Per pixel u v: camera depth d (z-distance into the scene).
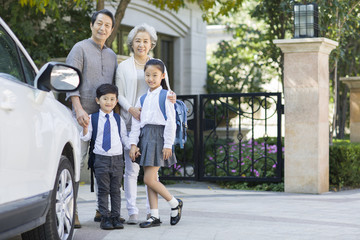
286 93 8.15
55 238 3.89
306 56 8.02
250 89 16.22
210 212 6.16
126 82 5.44
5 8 10.08
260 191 8.45
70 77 3.76
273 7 11.66
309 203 6.97
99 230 5.05
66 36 10.11
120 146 5.15
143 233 4.93
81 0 8.89
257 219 5.70
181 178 9.07
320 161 8.06
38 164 3.43
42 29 10.38
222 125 15.47
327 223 5.48
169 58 15.70
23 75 3.72
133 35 5.51
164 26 14.98
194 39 15.80
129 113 5.44
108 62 5.43
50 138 3.69
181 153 11.67
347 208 6.54
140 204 6.82
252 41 15.96
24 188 3.18
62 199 4.15
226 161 9.70
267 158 9.31
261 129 17.17
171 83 15.73
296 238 4.73
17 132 3.11
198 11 15.95
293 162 8.14
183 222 5.50
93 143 5.13
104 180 5.09
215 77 16.91
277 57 12.43
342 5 10.00
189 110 9.19
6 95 3.05
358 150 8.97
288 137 8.16
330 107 17.64
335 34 10.34
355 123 11.95
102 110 5.18
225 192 8.23
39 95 3.65
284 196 7.72
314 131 8.02
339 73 14.30
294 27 8.14
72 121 4.43
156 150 5.14
